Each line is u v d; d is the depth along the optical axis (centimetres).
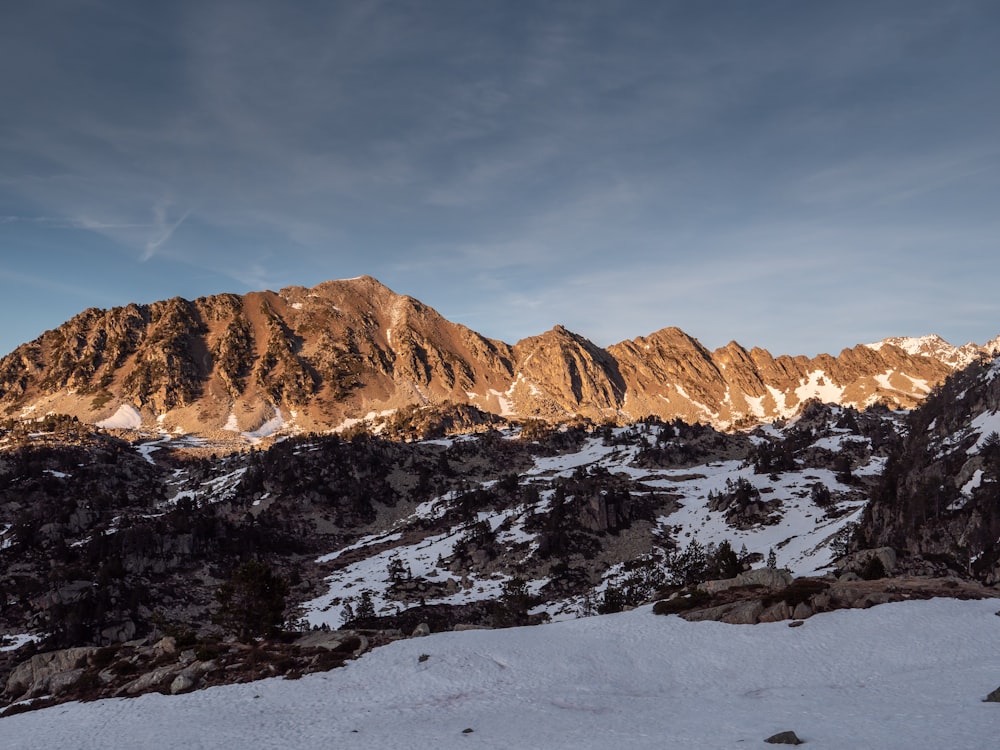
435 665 7331
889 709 5034
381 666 7438
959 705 4847
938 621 7256
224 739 5644
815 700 5638
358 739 5438
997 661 5981
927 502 16162
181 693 7238
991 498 14800
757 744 4466
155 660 8500
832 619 7725
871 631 7244
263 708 6500
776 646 7275
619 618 8900
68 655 9269
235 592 10425
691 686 6612
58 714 7144
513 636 8356
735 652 7288
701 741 4734
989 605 7669
